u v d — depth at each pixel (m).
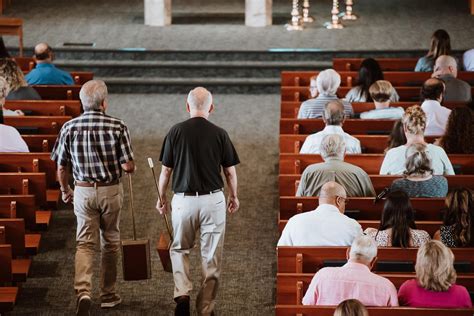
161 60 17.81
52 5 21.23
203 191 8.53
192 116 8.62
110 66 17.53
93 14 20.47
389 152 10.00
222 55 17.80
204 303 8.62
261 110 16.09
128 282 9.97
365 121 11.62
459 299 7.30
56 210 11.52
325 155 9.43
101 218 9.03
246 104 16.47
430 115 11.46
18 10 20.69
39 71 13.52
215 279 8.70
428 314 7.11
